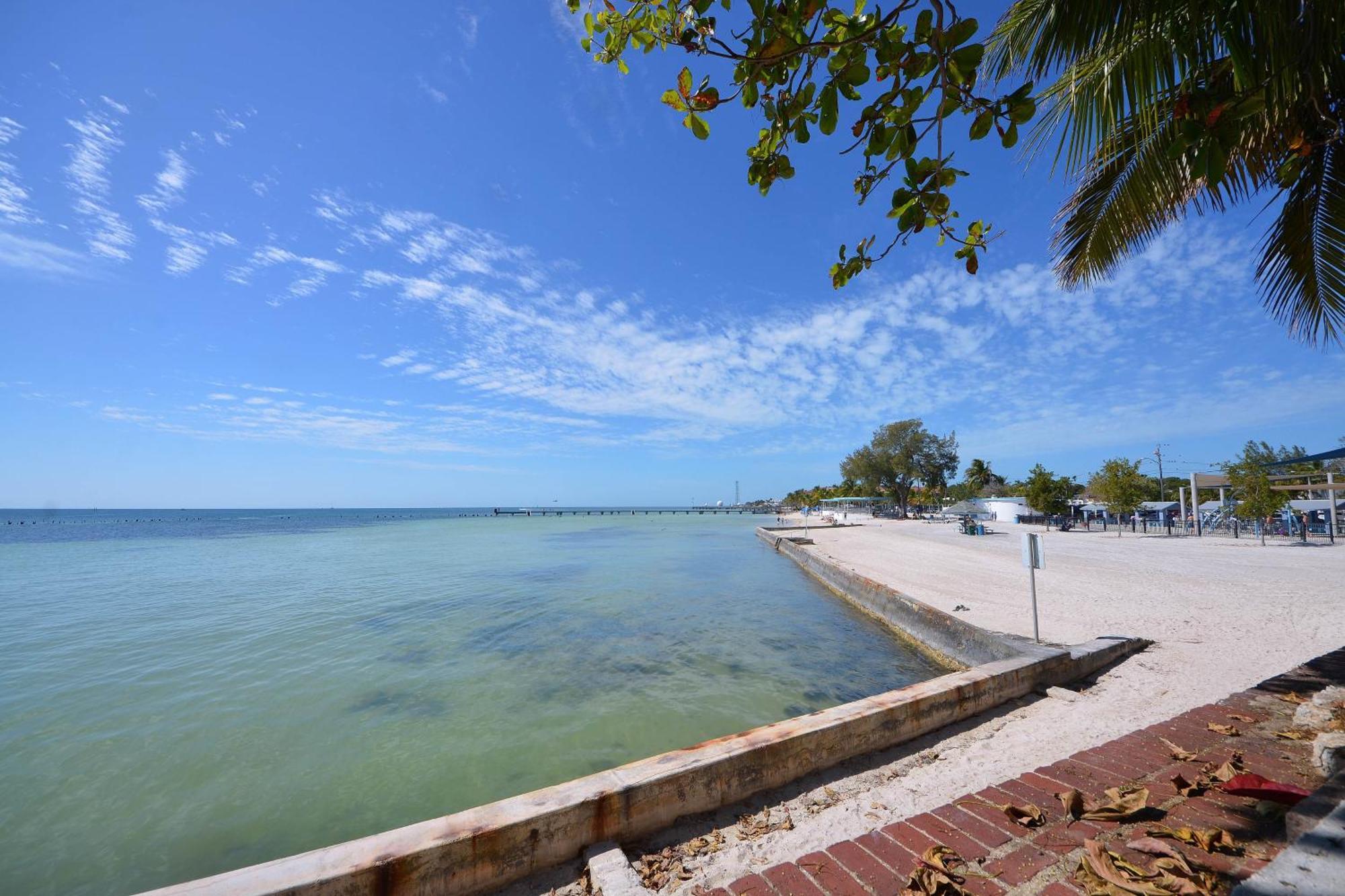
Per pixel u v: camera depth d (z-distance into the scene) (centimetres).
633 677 900
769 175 260
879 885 244
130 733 702
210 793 560
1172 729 391
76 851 474
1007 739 430
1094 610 960
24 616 1427
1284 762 322
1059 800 304
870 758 413
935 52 208
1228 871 220
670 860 292
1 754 649
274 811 529
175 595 1747
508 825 279
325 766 611
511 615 1409
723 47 226
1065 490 3603
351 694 836
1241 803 278
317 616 1408
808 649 1067
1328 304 627
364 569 2436
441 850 263
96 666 989
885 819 315
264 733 697
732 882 258
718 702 782
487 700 804
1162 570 1448
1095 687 559
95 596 1727
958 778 363
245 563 2745
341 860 250
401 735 689
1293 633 722
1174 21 385
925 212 238
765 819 329
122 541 4594
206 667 980
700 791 340
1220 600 994
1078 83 513
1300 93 431
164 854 470
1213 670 576
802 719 416
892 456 6300
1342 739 310
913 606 1124
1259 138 554
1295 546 2095
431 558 2989
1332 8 344
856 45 213
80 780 586
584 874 285
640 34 234
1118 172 651
